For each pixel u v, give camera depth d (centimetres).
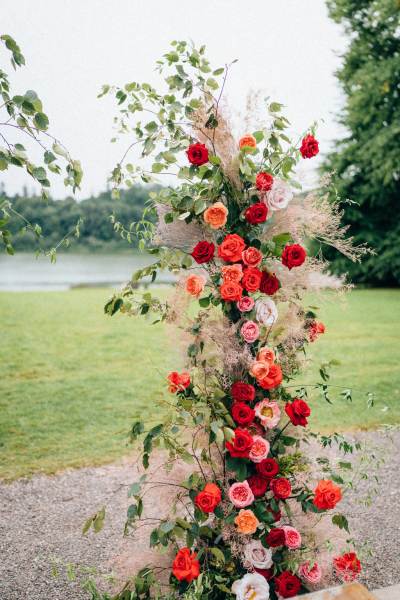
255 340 238
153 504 253
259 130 236
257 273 221
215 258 239
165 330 248
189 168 236
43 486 414
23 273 3003
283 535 221
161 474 245
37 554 322
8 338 979
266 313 225
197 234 239
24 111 195
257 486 222
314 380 709
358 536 338
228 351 229
